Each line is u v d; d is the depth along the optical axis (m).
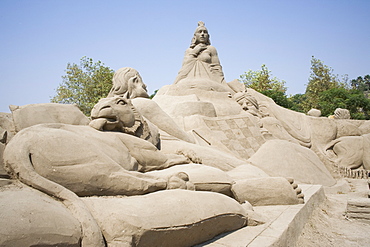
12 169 2.47
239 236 3.10
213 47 9.95
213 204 3.05
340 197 7.04
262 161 6.77
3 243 1.73
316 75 26.61
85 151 2.84
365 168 9.48
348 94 19.58
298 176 6.76
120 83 5.87
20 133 2.73
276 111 10.00
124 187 2.92
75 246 2.05
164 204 2.66
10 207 1.92
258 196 4.38
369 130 9.91
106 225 2.30
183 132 5.99
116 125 4.01
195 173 3.90
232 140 7.36
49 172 2.62
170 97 8.29
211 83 9.05
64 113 4.09
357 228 4.68
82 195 2.79
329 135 9.82
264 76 26.12
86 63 20.02
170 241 2.55
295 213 3.97
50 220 1.99
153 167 4.16
